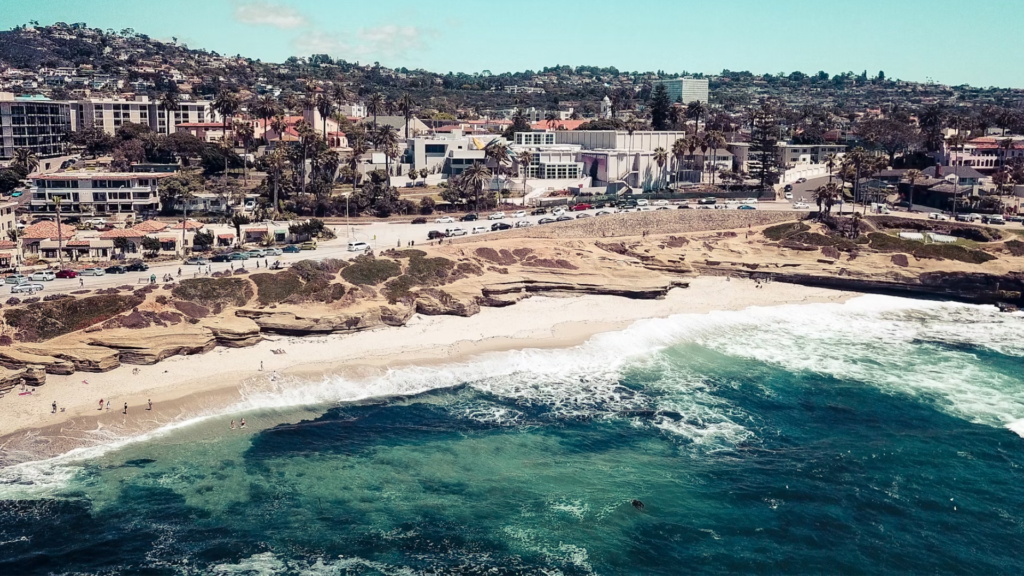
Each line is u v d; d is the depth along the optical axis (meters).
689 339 125.81
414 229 176.88
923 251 162.00
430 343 116.38
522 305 134.88
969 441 91.56
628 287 140.88
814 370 113.81
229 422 91.25
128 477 79.38
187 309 112.38
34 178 181.25
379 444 88.31
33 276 125.56
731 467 85.19
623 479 82.06
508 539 71.31
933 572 67.94
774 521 75.00
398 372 106.44
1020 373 113.19
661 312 136.38
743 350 121.75
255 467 82.25
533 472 83.19
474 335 120.50
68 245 144.88
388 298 125.31
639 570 67.38
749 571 67.62
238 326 109.94
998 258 159.25
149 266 138.00
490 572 66.69
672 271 153.50
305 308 118.38
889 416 98.44
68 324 103.88
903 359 119.00
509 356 113.44
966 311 146.12
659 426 94.75
